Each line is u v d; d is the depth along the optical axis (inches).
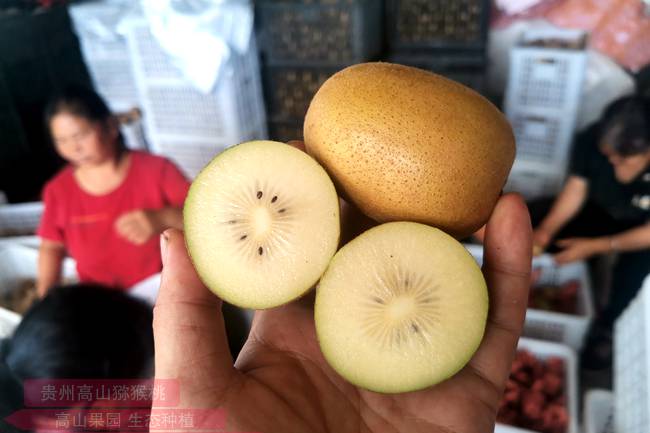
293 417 5.4
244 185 6.2
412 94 5.8
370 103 5.8
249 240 6.1
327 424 5.7
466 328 5.7
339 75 6.3
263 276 6.0
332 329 5.8
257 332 6.4
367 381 5.7
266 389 5.5
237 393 5.2
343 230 7.3
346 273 5.9
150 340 8.1
